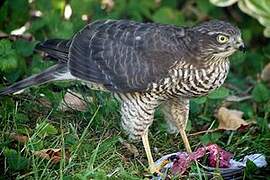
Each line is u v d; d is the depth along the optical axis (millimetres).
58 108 11664
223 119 11898
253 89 13031
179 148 11469
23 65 12383
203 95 10539
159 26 10617
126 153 11133
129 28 10703
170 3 15336
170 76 10227
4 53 11938
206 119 12078
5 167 10211
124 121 10781
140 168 10820
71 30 13242
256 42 15531
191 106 12016
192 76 10188
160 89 10336
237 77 14320
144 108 10578
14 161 10133
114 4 14953
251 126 12008
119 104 11445
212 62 10164
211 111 12383
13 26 13781
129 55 10445
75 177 9844
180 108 11031
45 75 11047
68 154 10586
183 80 10234
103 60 10625
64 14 14312
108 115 11672
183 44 10234
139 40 10477
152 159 10812
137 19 14656
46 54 12211
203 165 10758
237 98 13109
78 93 12016
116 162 10688
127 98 10633
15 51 12219
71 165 10242
